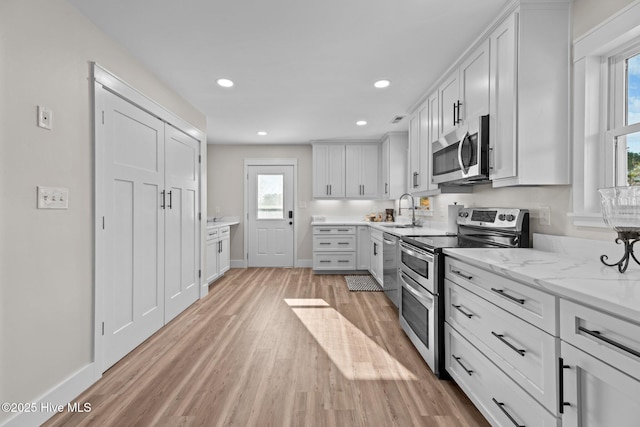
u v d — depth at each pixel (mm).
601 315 933
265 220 5859
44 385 1620
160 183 2861
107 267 2113
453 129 2438
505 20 1878
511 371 1344
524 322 1264
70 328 1795
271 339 2621
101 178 2035
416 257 2346
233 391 1876
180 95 3266
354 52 2391
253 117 4078
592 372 961
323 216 5797
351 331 2793
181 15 1924
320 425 1582
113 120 2186
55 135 1691
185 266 3395
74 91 1827
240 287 4336
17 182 1483
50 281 1663
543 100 1767
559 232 1829
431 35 2154
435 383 1967
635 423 843
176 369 2131
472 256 1657
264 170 5855
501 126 1924
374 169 5535
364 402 1771
